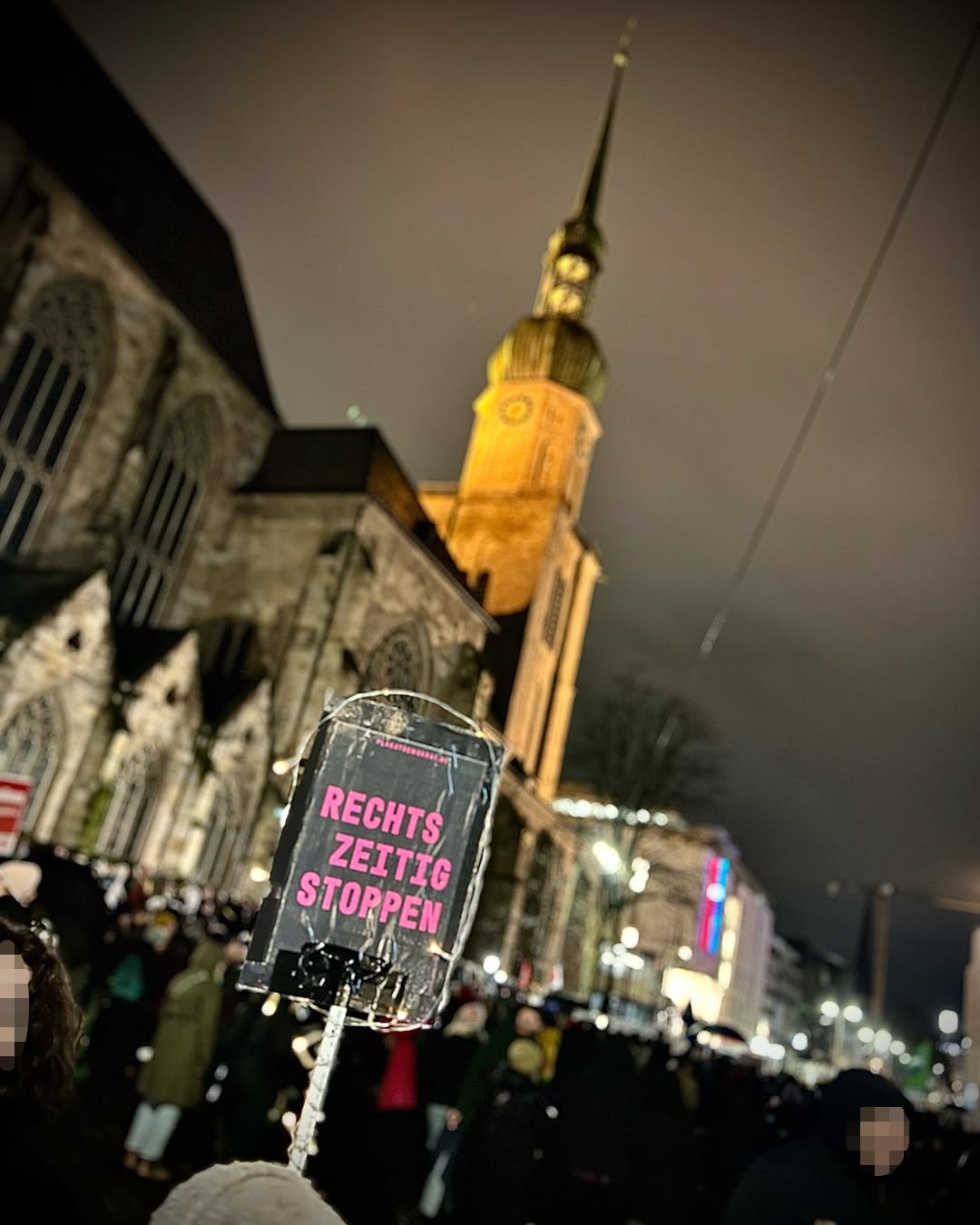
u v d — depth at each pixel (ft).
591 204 262.88
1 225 106.22
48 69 125.08
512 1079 31.60
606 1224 39.09
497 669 220.02
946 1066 279.69
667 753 156.56
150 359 128.77
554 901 213.87
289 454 154.20
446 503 240.32
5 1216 7.72
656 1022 150.30
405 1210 35.47
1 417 111.04
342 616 136.26
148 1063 35.12
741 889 375.66
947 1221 21.27
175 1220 7.26
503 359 247.29
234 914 81.76
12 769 96.27
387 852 14.92
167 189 146.41
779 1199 14.17
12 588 105.81
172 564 139.54
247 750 123.44
